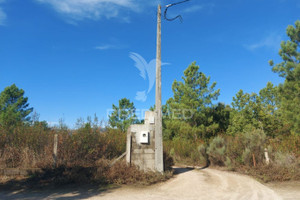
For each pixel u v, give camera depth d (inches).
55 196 238.5
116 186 289.4
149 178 322.3
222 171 448.8
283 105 665.0
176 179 345.4
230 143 500.1
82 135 382.0
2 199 224.8
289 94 658.2
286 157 399.2
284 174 355.9
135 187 290.7
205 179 351.3
